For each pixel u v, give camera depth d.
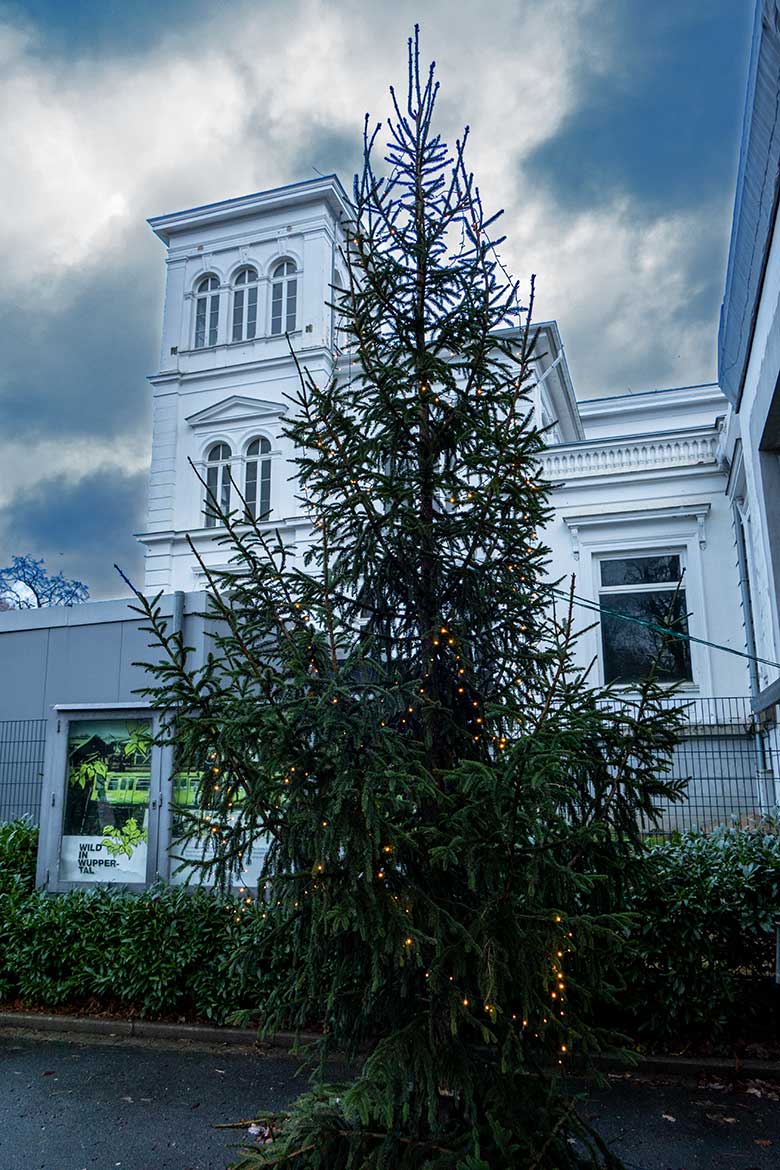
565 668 3.58
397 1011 3.37
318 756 3.14
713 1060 5.55
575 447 16.88
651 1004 5.69
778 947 5.16
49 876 7.38
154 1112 5.03
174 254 26.19
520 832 3.10
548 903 3.34
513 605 3.88
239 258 25.50
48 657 10.41
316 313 24.16
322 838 3.03
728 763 12.56
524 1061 3.35
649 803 3.60
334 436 3.88
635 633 15.97
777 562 8.88
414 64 4.26
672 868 5.91
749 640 14.29
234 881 6.74
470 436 4.03
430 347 4.12
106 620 10.10
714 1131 4.69
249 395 24.09
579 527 16.55
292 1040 6.11
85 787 7.49
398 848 3.24
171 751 7.25
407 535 3.91
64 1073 5.69
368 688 3.36
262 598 3.70
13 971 7.00
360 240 4.06
